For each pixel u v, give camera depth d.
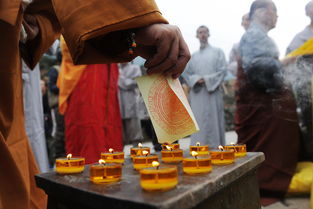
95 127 2.57
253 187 1.20
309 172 2.52
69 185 0.78
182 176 0.84
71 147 2.64
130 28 0.92
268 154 2.54
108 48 1.07
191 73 4.30
